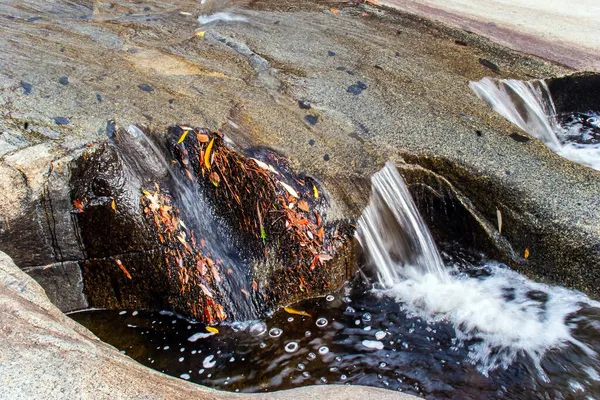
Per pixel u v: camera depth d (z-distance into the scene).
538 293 2.61
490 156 2.76
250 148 2.71
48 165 2.48
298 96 3.05
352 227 2.63
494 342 2.46
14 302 2.05
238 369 2.38
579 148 3.31
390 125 2.90
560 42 3.69
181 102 2.89
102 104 2.81
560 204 2.58
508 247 2.69
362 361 2.40
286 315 2.56
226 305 2.54
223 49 3.38
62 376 1.85
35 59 3.10
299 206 2.60
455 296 2.64
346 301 2.62
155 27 3.54
